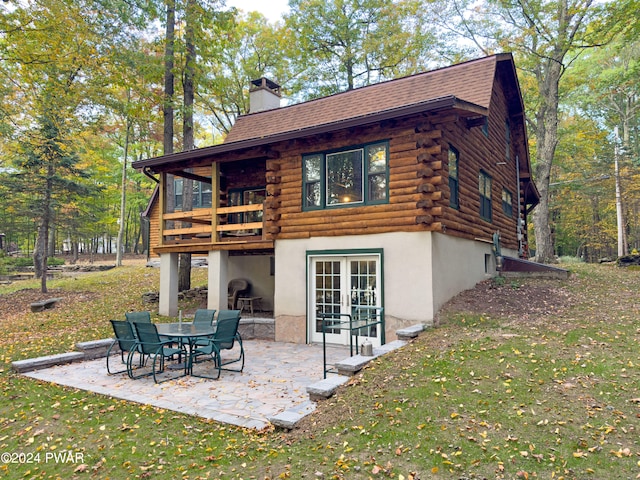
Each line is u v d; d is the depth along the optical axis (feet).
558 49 57.62
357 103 37.29
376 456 12.09
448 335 22.65
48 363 23.70
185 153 33.68
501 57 36.60
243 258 42.16
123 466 12.38
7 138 46.03
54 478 11.88
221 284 34.12
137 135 77.97
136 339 22.13
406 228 26.27
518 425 13.08
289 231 31.19
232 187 43.42
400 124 26.63
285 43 73.82
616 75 70.95
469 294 29.81
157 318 35.35
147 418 15.85
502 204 43.47
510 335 21.53
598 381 15.56
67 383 20.48
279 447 13.24
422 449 12.24
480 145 36.06
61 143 48.70
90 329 31.99
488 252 37.27
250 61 74.74
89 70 44.06
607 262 55.21
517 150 50.49
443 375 17.21
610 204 87.35
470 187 32.94
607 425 12.68
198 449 13.29
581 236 95.09
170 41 43.45
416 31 71.31
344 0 73.05
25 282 59.36
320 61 76.28
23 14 35.91
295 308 30.86
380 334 26.94
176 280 37.60
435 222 25.53
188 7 43.14
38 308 38.29
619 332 21.04
